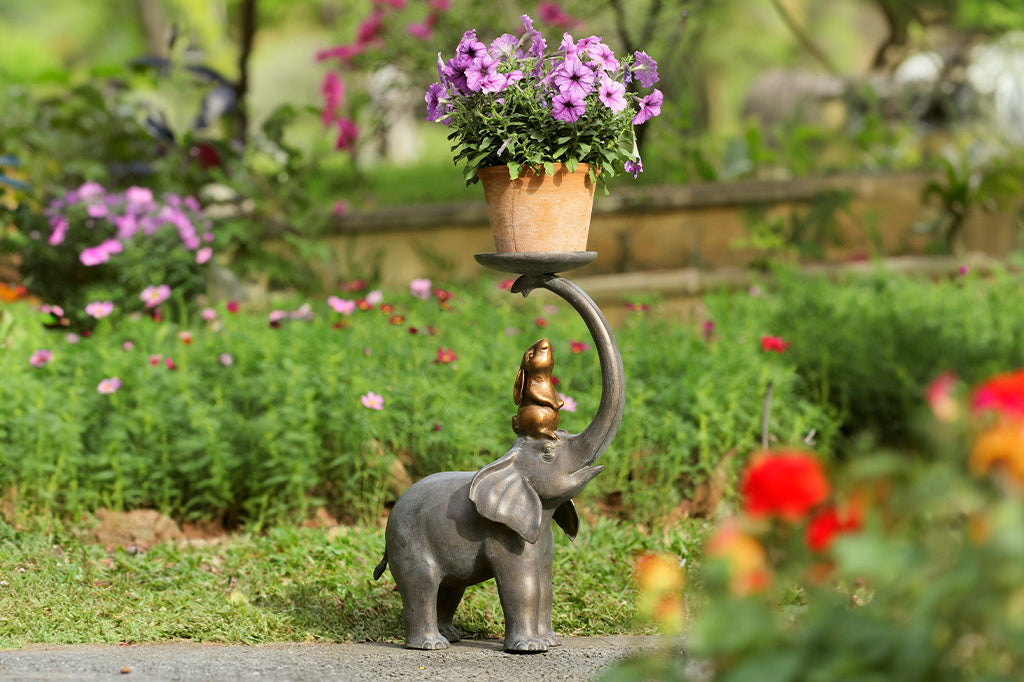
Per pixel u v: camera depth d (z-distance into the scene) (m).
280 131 10.00
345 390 5.98
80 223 7.72
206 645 4.05
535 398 3.98
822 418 6.45
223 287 8.97
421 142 19.33
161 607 4.47
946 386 2.09
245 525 5.80
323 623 4.35
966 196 10.64
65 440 5.68
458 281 9.86
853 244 10.66
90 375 6.25
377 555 5.10
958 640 1.92
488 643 4.16
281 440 5.89
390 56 11.05
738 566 2.04
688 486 6.18
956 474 1.97
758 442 6.36
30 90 10.67
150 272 7.64
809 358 7.09
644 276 9.94
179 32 11.27
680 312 9.28
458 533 3.99
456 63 3.85
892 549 1.91
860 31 29.23
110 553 5.34
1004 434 1.89
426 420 6.02
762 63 26.11
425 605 4.02
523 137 3.83
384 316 7.20
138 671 3.51
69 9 28.80
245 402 6.14
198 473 5.93
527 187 3.86
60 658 3.71
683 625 2.79
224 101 11.55
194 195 9.62
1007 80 14.36
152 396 6.00
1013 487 1.89
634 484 5.99
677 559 4.79
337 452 5.99
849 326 7.55
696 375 6.41
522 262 3.87
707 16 12.02
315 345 6.42
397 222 9.97
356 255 9.97
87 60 29.03
